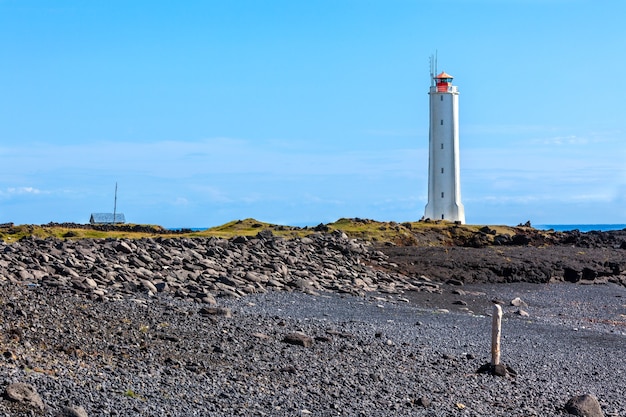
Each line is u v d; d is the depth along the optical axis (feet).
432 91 365.81
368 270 221.25
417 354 114.83
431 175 368.07
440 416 84.07
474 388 97.71
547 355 126.11
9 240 238.68
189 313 124.88
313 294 177.27
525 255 250.37
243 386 86.28
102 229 300.40
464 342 130.00
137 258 182.91
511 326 156.66
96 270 159.43
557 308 192.85
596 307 196.75
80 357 88.94
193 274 177.78
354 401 86.02
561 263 242.78
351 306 164.86
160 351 97.81
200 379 86.79
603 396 102.01
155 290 151.84
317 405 82.84
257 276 184.44
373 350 113.70
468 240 291.79
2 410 64.03
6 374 73.92
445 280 222.89
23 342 90.94
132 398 75.31
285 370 95.09
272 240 230.89
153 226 315.99
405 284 209.67
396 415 82.74
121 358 91.66
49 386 73.15
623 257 260.42
